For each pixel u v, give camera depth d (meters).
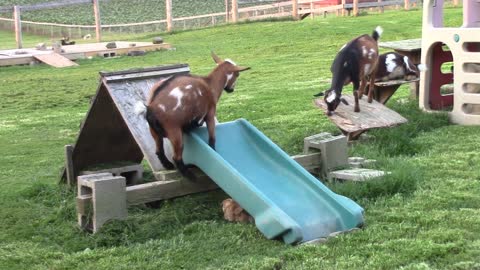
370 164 6.73
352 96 8.60
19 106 13.09
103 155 6.85
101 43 22.28
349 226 5.15
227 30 22.92
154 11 33.94
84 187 5.47
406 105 9.48
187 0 36.50
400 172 6.22
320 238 4.96
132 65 17.58
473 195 5.82
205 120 5.63
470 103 8.76
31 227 5.71
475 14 9.73
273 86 13.38
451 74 9.55
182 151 5.60
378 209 5.58
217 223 5.47
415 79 9.12
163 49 20.23
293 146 8.03
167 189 5.75
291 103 11.34
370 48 7.91
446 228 5.05
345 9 25.69
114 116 6.43
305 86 13.09
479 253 4.57
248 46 19.55
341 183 6.16
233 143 5.83
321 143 6.43
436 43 9.12
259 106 11.24
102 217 5.36
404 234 4.98
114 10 34.59
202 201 5.96
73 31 29.33
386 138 7.78
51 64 18.56
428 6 9.16
